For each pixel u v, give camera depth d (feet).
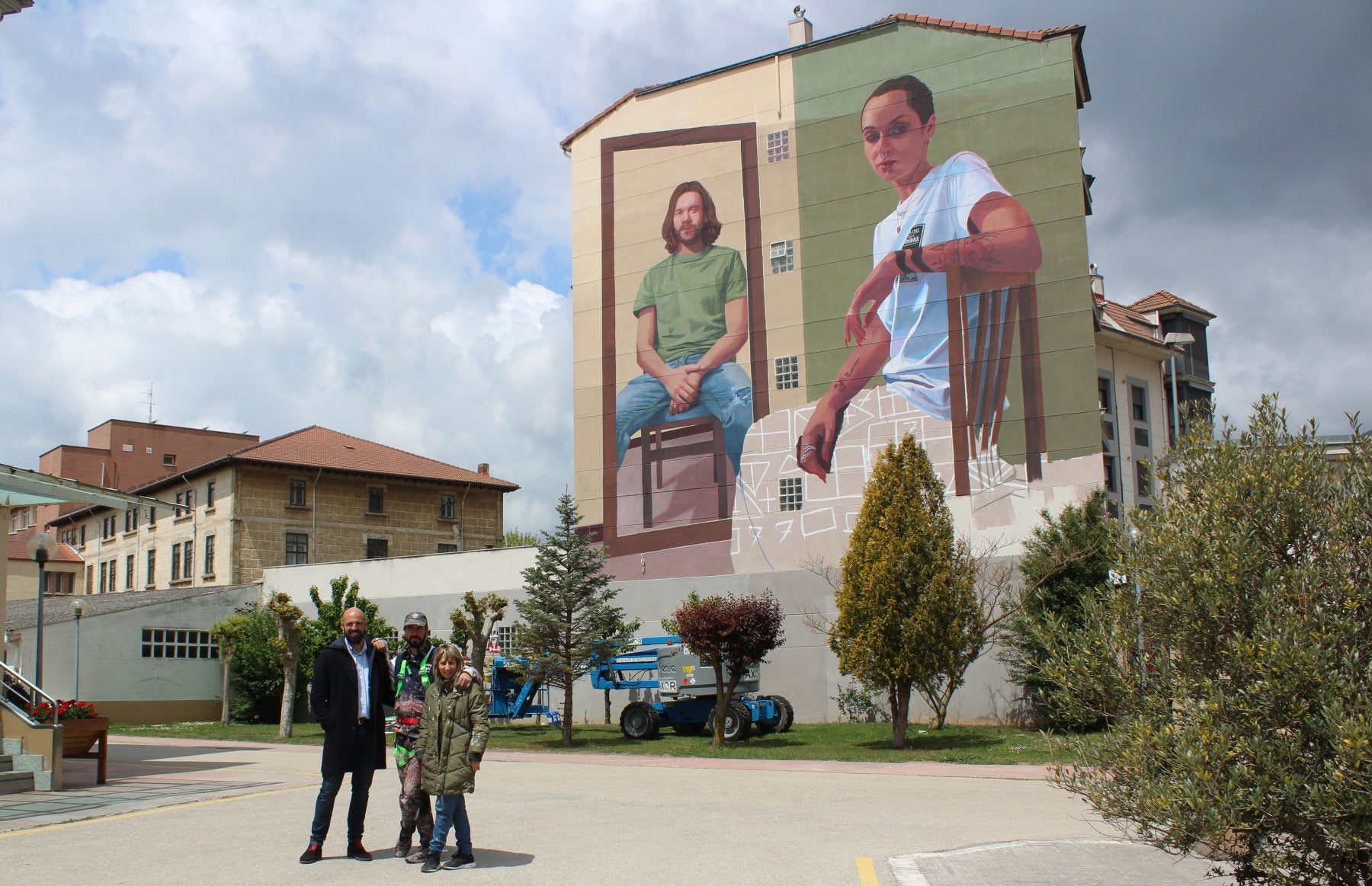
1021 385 106.63
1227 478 20.62
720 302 124.47
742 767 62.23
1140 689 20.99
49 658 113.50
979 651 78.48
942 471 108.68
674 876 27.86
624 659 87.61
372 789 48.19
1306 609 18.99
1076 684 21.80
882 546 71.20
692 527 121.60
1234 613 19.62
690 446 123.54
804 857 30.83
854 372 115.34
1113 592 22.26
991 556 95.35
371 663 31.30
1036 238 108.27
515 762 67.15
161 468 213.05
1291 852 19.19
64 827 36.11
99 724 50.21
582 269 134.00
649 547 123.65
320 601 116.98
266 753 74.95
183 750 78.48
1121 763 20.13
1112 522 23.29
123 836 34.04
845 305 117.19
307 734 97.91
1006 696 89.30
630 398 128.36
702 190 127.75
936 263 112.78
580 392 131.44
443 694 29.45
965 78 114.73
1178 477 21.95
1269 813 18.40
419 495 177.88
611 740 81.97
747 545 118.01
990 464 106.52
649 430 126.52
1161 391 132.87
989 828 37.11
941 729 83.82
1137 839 22.50
